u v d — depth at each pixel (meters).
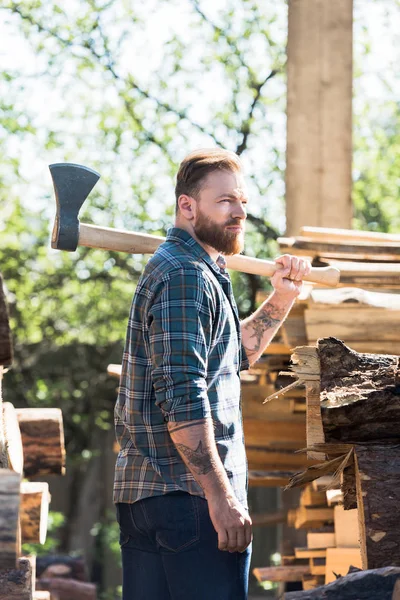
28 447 4.55
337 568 4.87
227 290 3.36
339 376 3.04
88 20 16.58
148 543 3.30
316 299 4.43
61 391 19.28
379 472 2.88
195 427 3.05
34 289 17.45
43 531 3.96
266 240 16.17
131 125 16.72
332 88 6.71
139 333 3.25
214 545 3.17
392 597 2.57
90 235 3.96
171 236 3.35
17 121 16.88
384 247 4.62
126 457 3.29
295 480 3.30
